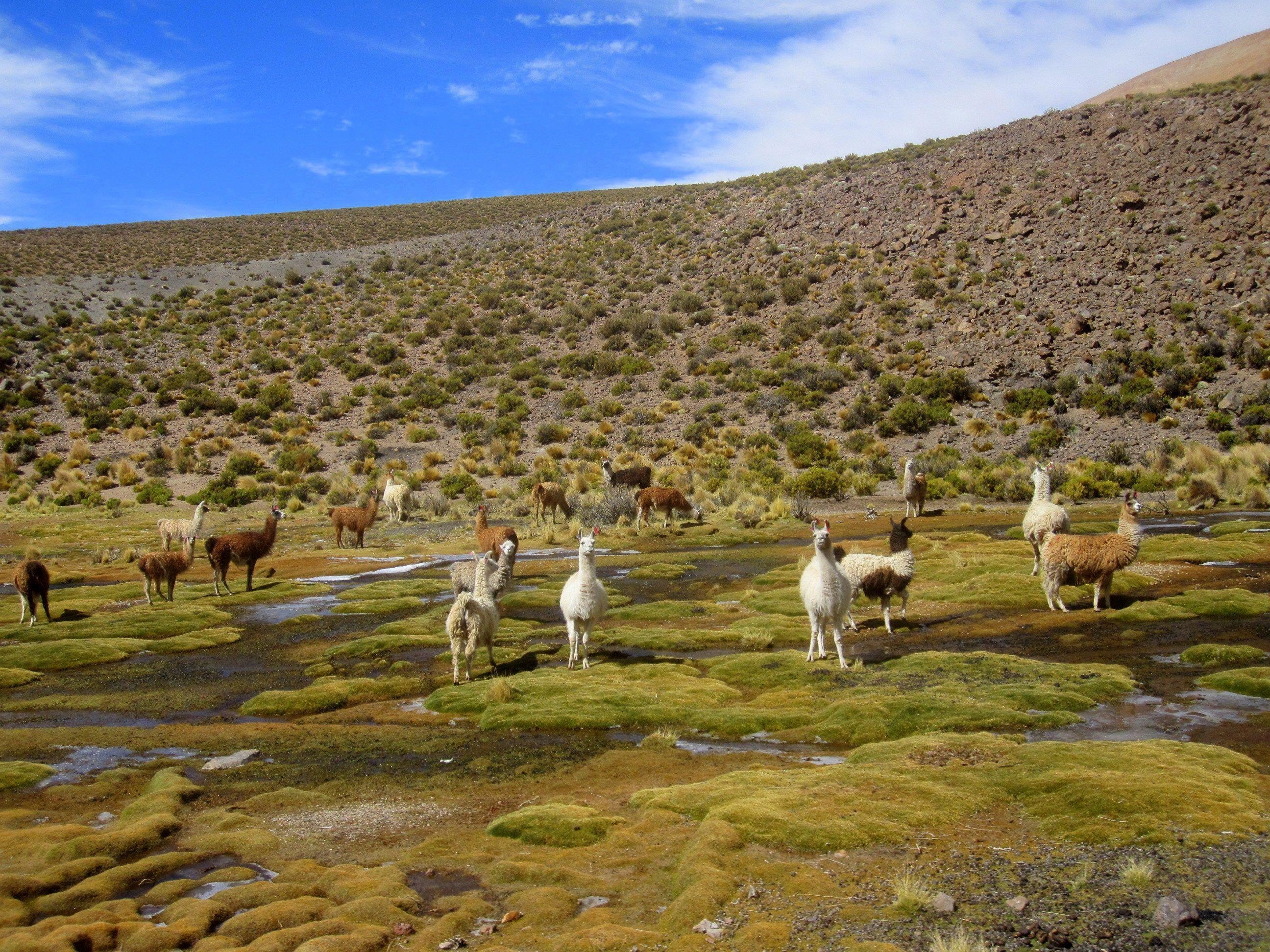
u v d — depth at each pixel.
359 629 15.93
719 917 5.21
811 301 55.19
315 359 53.91
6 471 42.19
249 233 89.56
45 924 5.55
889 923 5.01
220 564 19.97
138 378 53.28
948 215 57.94
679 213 77.12
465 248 80.31
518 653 13.42
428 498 34.31
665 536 26.42
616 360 52.94
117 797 8.28
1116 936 4.68
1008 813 6.62
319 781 8.51
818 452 37.66
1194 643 11.79
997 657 11.30
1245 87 60.25
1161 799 6.46
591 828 6.88
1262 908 4.85
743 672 11.56
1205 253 46.34
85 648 14.89
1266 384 36.12
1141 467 32.44
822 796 7.03
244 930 5.38
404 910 5.63
